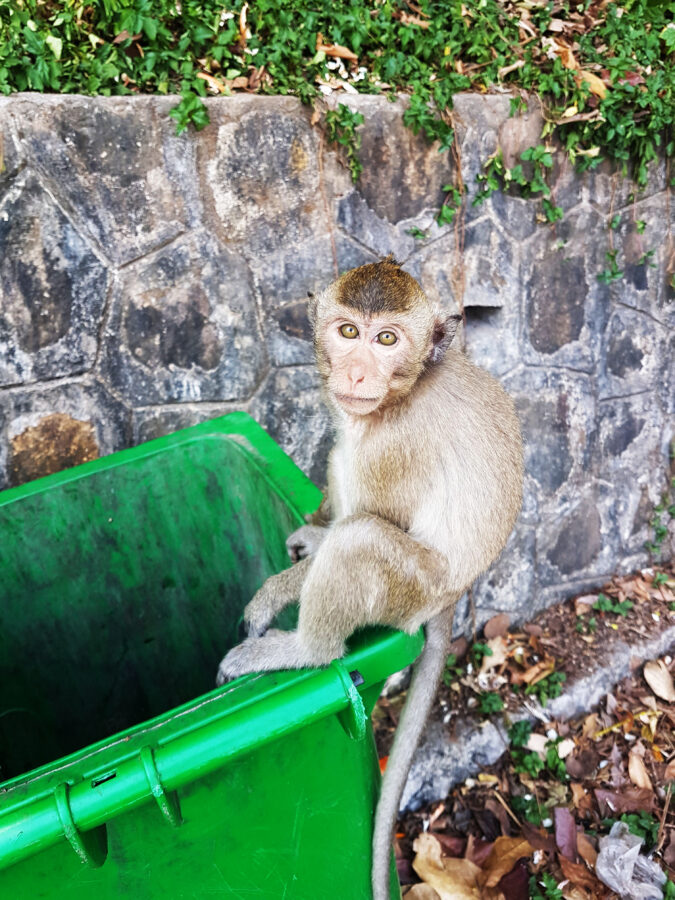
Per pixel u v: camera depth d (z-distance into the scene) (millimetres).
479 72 3447
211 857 1426
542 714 3510
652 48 3795
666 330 3984
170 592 2656
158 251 2910
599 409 3926
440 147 3201
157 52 2926
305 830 1529
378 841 1754
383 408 2090
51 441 2943
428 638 2156
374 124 3092
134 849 1341
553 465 3865
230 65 3102
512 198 3430
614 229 3686
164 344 3023
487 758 3383
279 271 3123
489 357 3584
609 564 4195
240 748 1268
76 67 2803
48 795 1190
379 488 2121
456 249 3395
